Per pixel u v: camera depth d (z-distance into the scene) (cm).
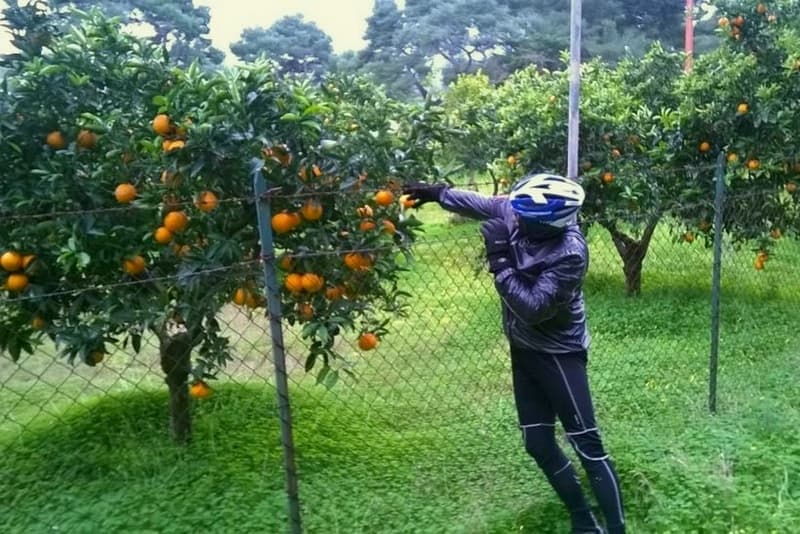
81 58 383
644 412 475
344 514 357
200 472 398
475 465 411
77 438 444
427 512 360
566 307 322
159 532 342
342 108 413
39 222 368
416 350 589
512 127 823
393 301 409
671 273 849
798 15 761
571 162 561
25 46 386
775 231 707
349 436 450
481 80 1456
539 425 343
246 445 434
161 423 466
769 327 641
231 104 344
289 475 309
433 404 498
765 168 681
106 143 379
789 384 511
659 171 652
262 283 353
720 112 712
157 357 581
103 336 377
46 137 383
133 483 391
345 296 365
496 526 349
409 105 414
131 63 380
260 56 377
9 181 380
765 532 334
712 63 761
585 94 808
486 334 610
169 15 1833
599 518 365
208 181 347
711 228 723
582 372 332
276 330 299
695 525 342
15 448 435
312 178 347
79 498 375
